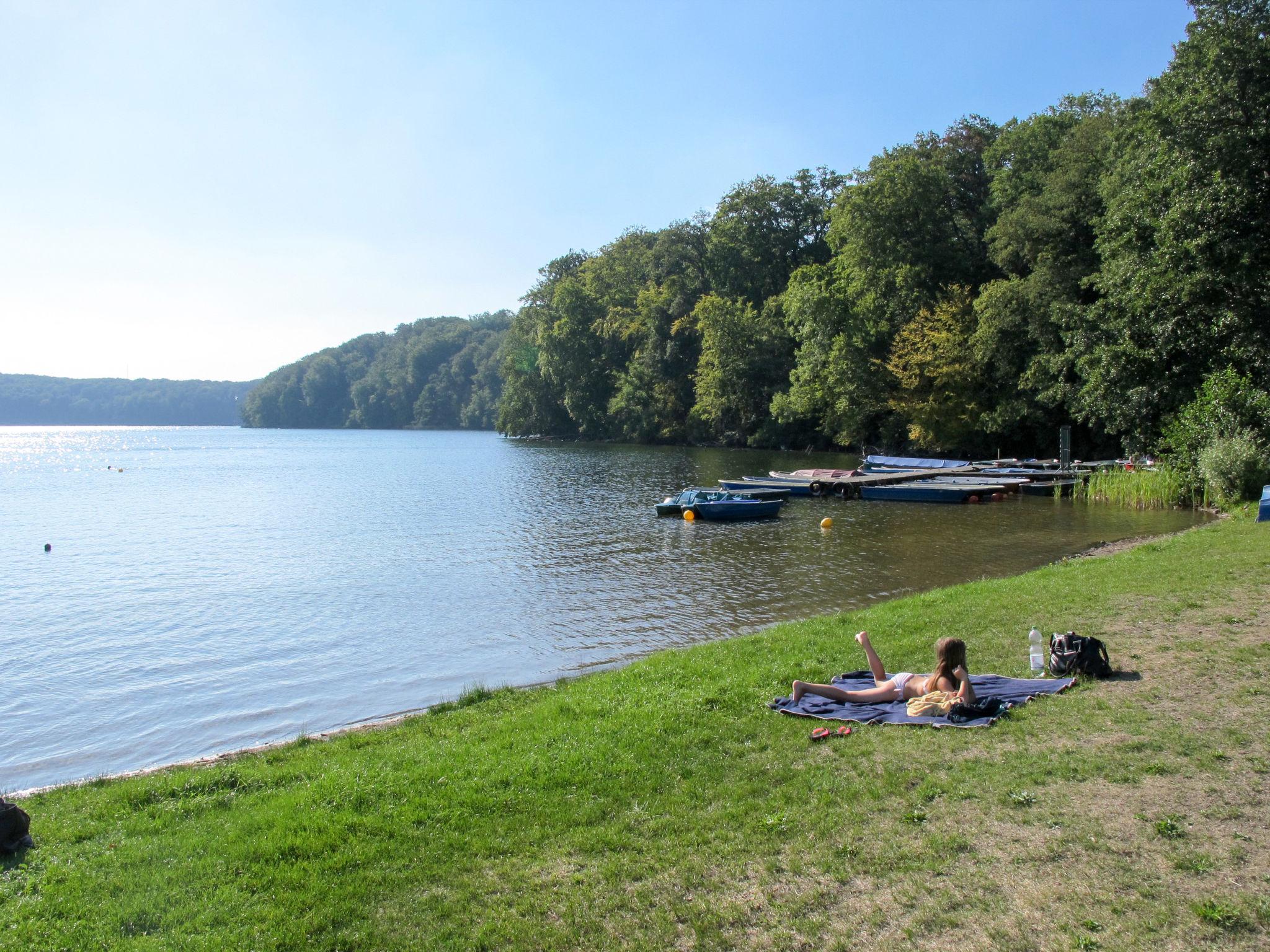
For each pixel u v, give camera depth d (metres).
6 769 10.07
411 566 23.05
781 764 7.02
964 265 52.69
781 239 74.62
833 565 21.86
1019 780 6.21
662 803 6.42
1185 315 28.56
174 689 12.96
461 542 27.30
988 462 48.22
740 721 8.16
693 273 86.31
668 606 17.61
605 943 4.66
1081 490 36.19
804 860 5.36
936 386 49.56
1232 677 8.20
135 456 91.19
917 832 5.57
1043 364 43.09
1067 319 40.12
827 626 12.61
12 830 6.26
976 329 47.47
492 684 12.73
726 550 24.72
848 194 53.16
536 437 114.81
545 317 98.62
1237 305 27.42
